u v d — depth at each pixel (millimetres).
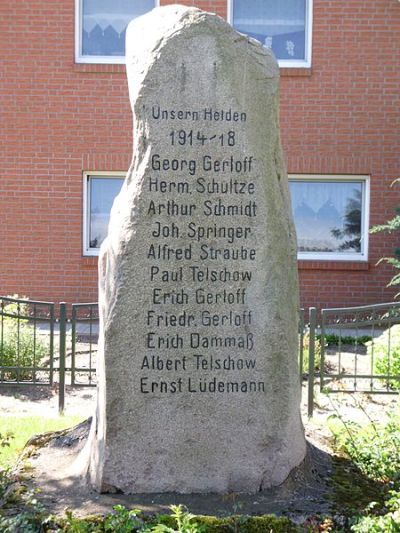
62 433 5512
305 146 12227
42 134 12148
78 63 12062
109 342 4395
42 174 12180
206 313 4434
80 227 12219
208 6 12188
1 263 12227
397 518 3824
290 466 4496
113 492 4410
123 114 12148
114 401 4406
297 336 4582
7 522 3926
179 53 4363
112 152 12172
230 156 4406
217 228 4418
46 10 12039
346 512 4160
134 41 4523
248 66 4430
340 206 12422
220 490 4430
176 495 4387
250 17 12320
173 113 4379
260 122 4461
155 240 4395
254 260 4438
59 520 3988
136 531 3926
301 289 12180
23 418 6832
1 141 12148
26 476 4703
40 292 12250
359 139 12195
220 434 4453
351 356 9750
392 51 12133
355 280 12156
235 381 4457
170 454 4438
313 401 7250
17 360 7953
